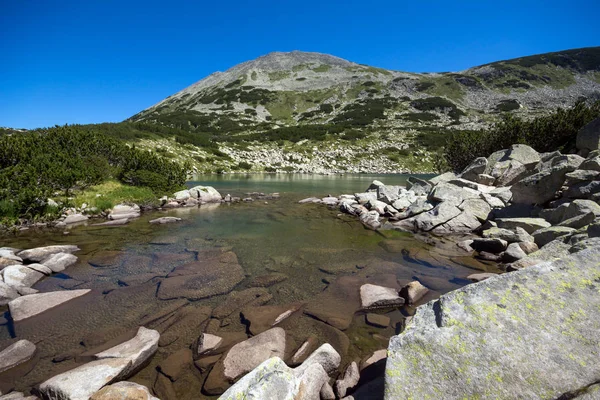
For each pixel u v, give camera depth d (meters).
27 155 17.94
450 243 12.02
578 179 11.36
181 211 19.55
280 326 6.04
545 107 102.00
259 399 3.28
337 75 169.25
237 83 158.38
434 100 112.56
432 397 3.01
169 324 6.06
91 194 19.09
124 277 8.43
